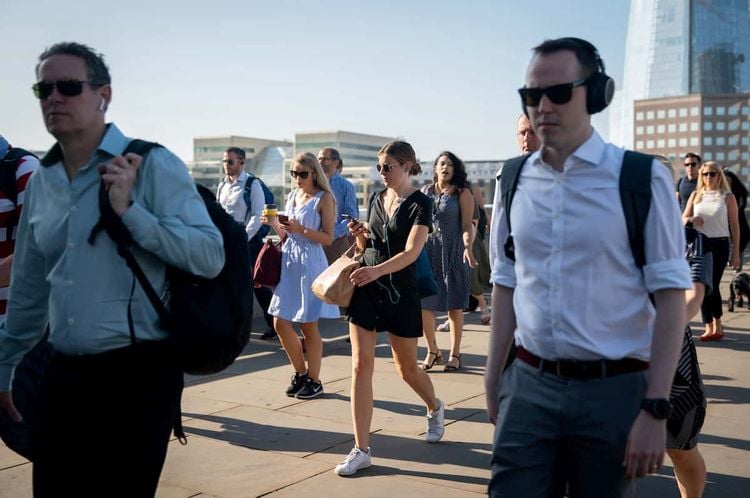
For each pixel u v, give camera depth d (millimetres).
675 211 2416
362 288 4820
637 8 141750
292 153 160125
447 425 5727
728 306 12047
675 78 134875
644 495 4352
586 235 2428
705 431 5551
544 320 2510
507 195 2643
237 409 6203
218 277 2779
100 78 2730
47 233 2723
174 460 4996
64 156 2793
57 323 2664
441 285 7477
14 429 3234
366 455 4789
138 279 2629
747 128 128500
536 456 2539
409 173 5043
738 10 133625
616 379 2447
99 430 2666
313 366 6590
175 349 2660
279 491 4461
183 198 2699
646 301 2473
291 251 6492
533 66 2492
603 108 2488
